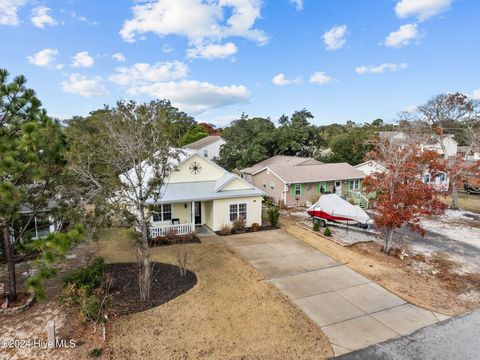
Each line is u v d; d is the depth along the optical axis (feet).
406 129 117.29
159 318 31.19
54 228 53.36
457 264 49.08
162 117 38.65
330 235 61.67
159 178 37.35
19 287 37.83
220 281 40.47
